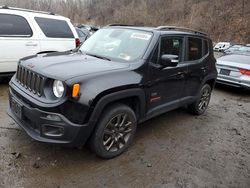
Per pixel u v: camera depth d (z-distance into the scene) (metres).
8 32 5.77
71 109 2.82
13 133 3.77
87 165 3.21
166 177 3.14
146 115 3.75
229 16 31.72
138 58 3.59
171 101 4.28
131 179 3.04
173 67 4.06
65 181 2.88
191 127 4.70
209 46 5.25
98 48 4.09
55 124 2.82
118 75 3.20
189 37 4.54
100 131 3.13
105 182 2.94
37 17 6.34
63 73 2.91
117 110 3.23
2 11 5.70
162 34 3.90
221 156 3.76
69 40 6.94
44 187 2.76
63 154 3.38
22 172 2.96
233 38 29.73
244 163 3.63
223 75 7.53
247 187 3.10
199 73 4.83
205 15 34.19
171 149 3.80
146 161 3.42
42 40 6.34
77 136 2.90
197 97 5.04
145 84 3.52
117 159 3.40
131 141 3.60
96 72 3.06
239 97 7.26
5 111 4.57
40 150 3.41
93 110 2.92
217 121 5.16
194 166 3.43
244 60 7.63
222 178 3.23
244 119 5.44
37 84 3.02
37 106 2.86
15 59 5.93
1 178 2.82
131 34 4.02
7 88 6.00
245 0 31.61
